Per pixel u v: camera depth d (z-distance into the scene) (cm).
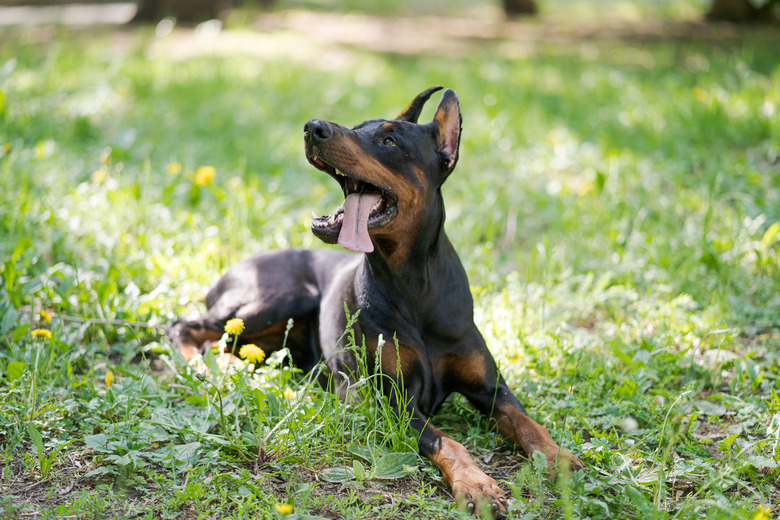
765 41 1912
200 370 524
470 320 498
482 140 1097
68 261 705
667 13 2586
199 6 2180
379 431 454
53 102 1216
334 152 436
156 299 621
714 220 801
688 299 646
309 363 586
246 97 1322
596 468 423
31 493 400
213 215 813
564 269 732
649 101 1253
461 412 511
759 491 416
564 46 2006
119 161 964
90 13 2541
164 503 392
